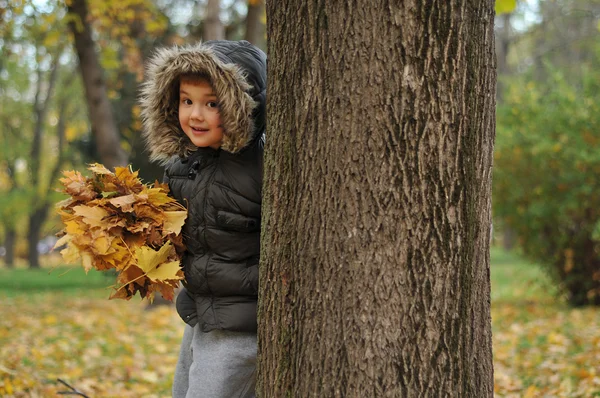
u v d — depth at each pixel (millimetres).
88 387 5309
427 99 2133
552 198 10570
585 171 10148
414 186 2143
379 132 2133
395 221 2141
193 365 2801
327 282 2191
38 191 29031
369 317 2152
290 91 2254
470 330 2217
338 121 2164
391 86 2127
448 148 2154
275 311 2311
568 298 11406
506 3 4578
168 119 2891
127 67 12906
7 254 35719
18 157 31016
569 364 6121
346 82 2152
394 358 2148
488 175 2287
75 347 7344
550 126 10648
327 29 2172
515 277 15867
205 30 9547
